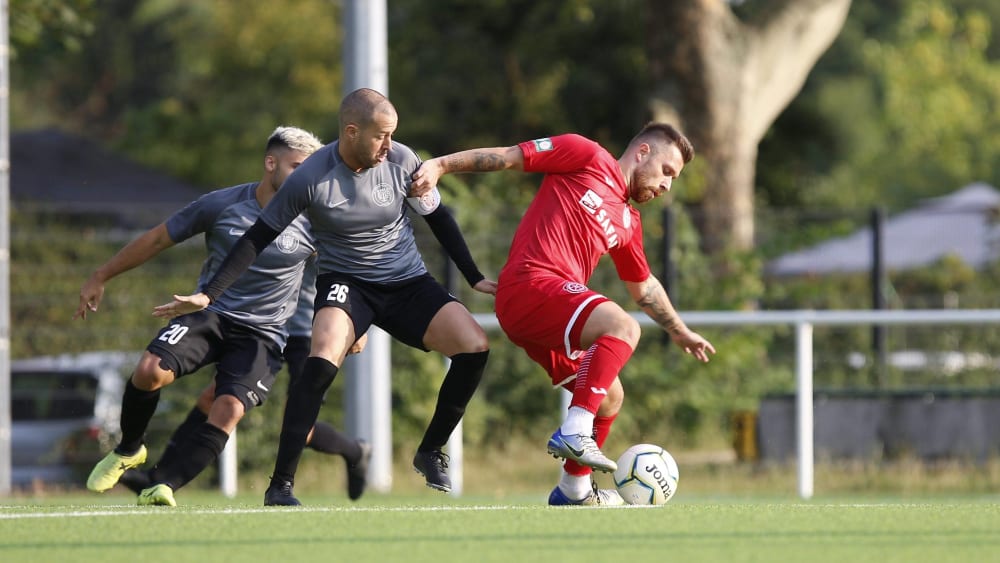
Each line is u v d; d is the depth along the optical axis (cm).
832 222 5409
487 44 9594
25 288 4347
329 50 12119
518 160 1947
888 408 3969
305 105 11794
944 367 4678
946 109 13762
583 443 1831
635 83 9419
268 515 1644
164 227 2212
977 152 14350
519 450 4450
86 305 2222
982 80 14600
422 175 1927
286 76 12100
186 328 2192
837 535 1441
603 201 1948
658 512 1677
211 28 13212
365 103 1886
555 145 1952
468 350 2009
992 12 15312
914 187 12962
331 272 2034
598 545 1359
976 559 1279
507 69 9631
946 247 7162
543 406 4512
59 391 4194
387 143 1917
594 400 1844
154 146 11675
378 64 4041
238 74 12256
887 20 13112
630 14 9269
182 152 11594
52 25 5434
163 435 4209
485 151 1959
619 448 4516
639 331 1891
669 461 2083
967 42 14688
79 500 3331
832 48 11444
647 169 1994
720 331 4697
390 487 3919
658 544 1367
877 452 3956
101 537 1442
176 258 4447
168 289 4381
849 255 7100
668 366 4606
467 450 4412
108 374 4247
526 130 9731
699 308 4788
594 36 9462
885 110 12506
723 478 3966
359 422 3906
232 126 11738
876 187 12556
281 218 1922
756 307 5219
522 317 1927
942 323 3372
